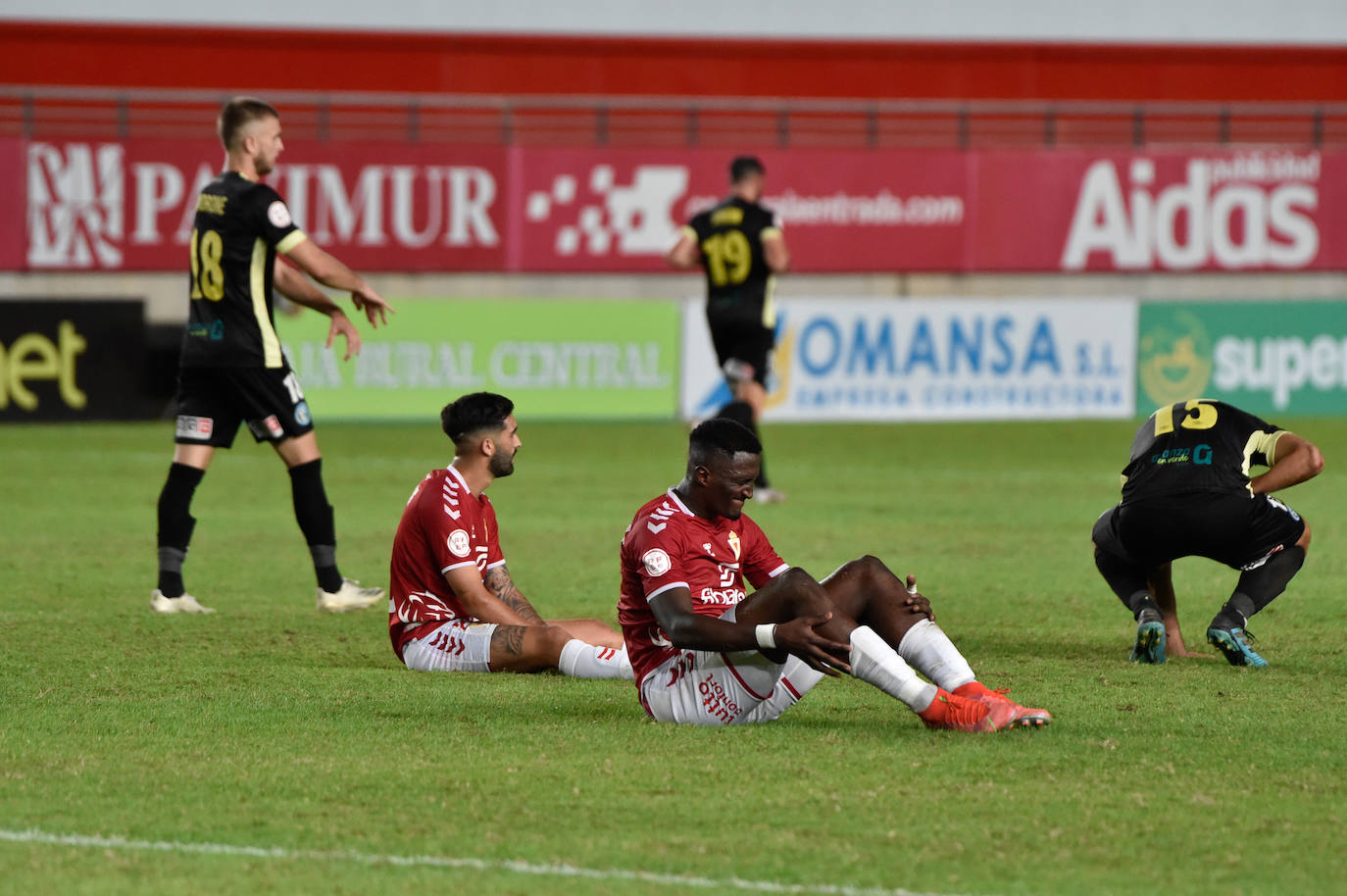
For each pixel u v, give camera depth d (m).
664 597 18.62
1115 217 77.12
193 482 28.56
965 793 16.61
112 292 72.12
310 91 87.56
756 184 48.44
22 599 30.23
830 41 91.31
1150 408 71.56
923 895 13.70
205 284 27.92
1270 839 15.21
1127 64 92.94
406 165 72.94
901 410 70.19
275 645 25.81
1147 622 23.86
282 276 28.73
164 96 80.00
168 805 16.25
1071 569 34.75
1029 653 25.17
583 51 89.56
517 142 86.00
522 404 68.12
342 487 49.16
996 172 76.56
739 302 48.50
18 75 84.38
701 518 19.08
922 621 19.34
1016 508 45.56
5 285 70.81
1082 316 70.81
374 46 87.88
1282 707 20.88
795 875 14.16
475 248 73.81
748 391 48.78
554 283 75.88
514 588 24.14
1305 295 79.44
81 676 23.00
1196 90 93.50
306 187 72.19
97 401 65.62
